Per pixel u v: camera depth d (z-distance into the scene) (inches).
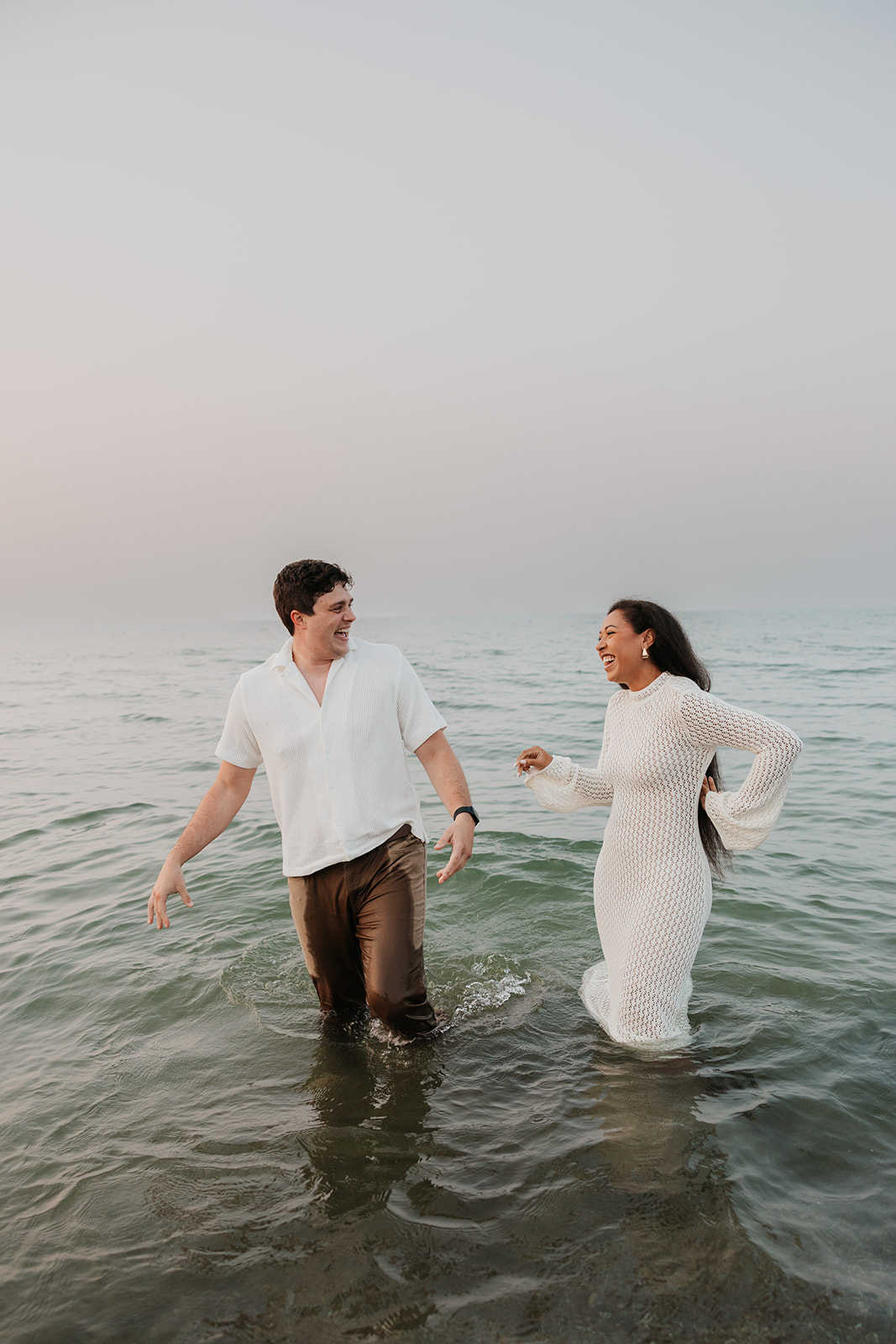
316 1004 138.3
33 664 1617.9
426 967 153.5
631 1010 119.2
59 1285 79.0
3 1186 93.7
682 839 119.6
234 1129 103.3
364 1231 84.3
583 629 3836.1
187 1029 130.7
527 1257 79.7
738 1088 107.2
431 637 2763.3
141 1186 92.9
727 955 149.9
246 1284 78.2
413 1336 71.3
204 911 184.4
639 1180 89.9
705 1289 74.9
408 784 126.8
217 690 871.1
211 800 126.6
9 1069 119.8
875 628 2728.8
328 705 120.2
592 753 381.4
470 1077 113.6
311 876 122.9
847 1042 117.4
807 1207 84.9
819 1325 70.7
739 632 2471.7
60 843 252.7
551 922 173.0
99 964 156.9
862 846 219.6
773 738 110.3
